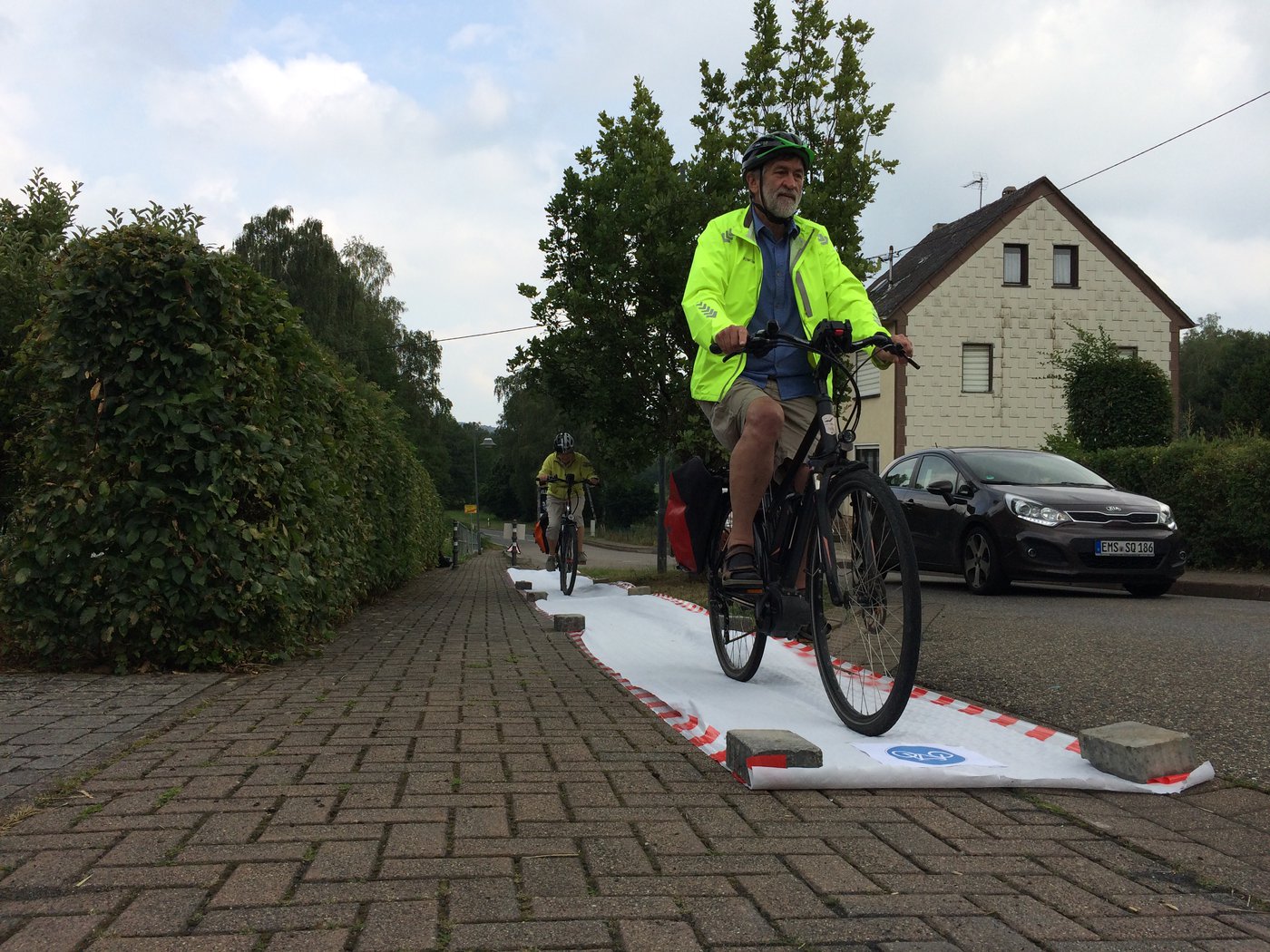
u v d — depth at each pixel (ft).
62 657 17.15
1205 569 40.93
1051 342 88.48
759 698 14.20
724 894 6.98
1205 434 44.32
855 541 12.00
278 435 19.75
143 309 17.12
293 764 10.27
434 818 8.50
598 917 6.53
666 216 39.29
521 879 7.14
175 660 17.29
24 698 14.21
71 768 10.11
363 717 12.86
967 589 34.63
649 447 43.42
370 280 175.42
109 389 17.11
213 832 8.03
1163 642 20.02
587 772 10.12
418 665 18.12
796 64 41.81
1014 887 7.29
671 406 42.96
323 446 24.36
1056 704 14.34
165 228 17.71
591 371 41.27
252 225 137.08
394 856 7.55
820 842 8.14
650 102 43.75
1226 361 158.92
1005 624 23.39
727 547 13.94
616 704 14.08
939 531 34.60
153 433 17.03
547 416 222.48
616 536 212.64
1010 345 88.02
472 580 55.98
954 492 34.30
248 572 17.52
